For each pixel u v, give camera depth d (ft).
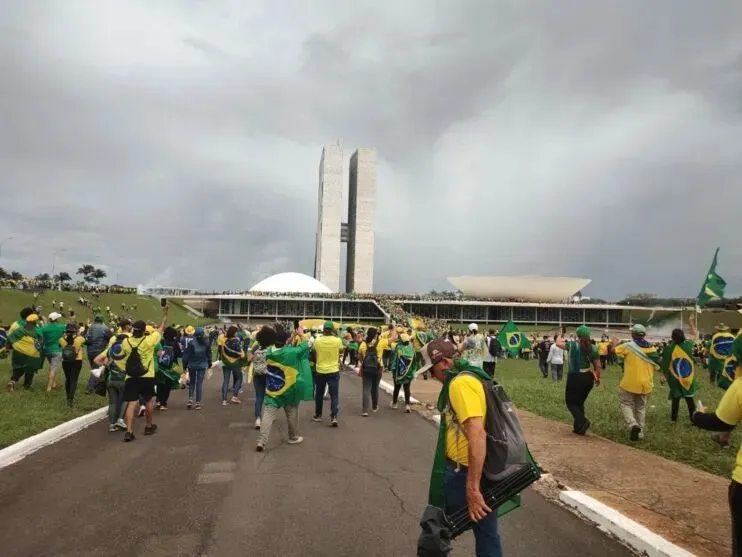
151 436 33.04
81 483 22.93
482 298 364.79
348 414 43.47
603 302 358.02
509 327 125.39
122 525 18.10
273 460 27.37
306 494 21.63
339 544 16.63
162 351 42.83
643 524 17.89
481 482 12.27
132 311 251.80
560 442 31.30
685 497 21.01
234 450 29.55
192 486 22.63
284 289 376.68
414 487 22.71
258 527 18.01
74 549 16.15
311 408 46.98
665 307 322.55
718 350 54.49
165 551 16.03
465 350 13.66
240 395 56.03
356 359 86.58
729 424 12.66
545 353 84.89
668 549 15.58
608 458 27.37
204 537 17.11
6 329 68.80
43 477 23.79
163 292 320.70
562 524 18.70
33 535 17.20
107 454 28.27
